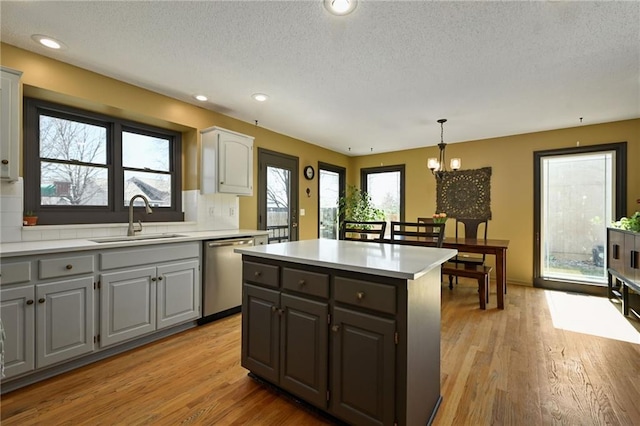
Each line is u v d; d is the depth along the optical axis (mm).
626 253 3072
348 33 1978
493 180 4664
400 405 1296
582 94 2949
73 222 2631
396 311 1305
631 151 3701
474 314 3158
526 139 4414
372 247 2064
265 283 1799
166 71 2537
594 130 3924
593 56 2223
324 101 3197
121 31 1977
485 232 4016
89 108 2689
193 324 2811
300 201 4926
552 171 4289
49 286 1904
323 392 1541
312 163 5176
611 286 3654
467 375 1993
